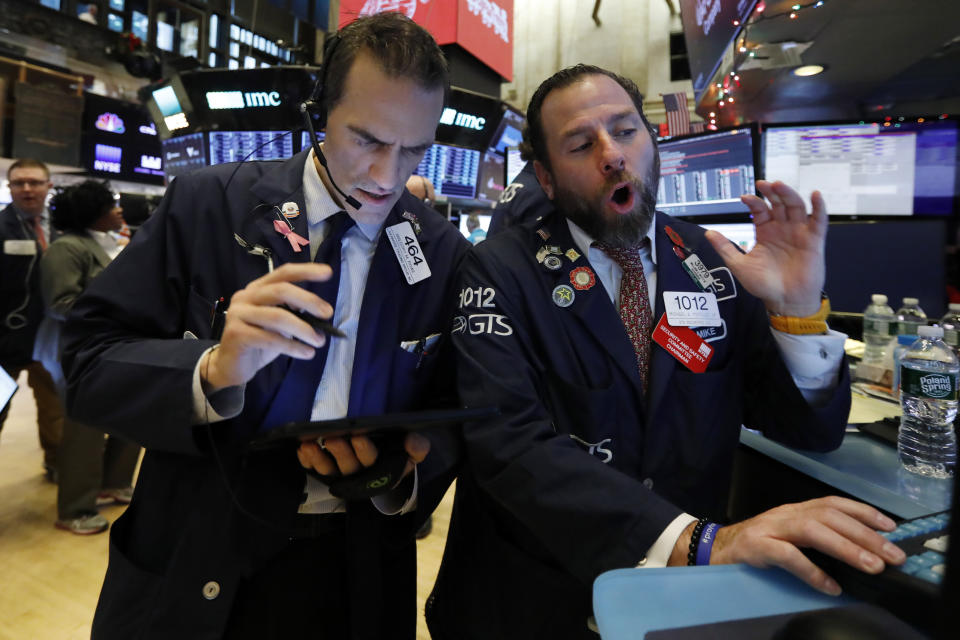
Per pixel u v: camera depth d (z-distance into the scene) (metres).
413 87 0.72
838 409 0.92
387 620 0.92
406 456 0.79
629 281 0.95
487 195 4.05
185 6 8.73
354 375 0.84
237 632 0.82
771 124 2.13
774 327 0.90
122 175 6.86
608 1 9.60
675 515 0.66
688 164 2.31
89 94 6.54
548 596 0.84
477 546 0.96
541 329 0.89
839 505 0.60
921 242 1.84
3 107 6.03
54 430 2.69
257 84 2.95
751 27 2.14
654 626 0.44
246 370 0.68
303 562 0.86
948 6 1.94
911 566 0.49
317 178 0.89
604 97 0.90
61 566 2.01
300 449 0.75
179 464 0.82
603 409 0.86
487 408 0.71
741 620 0.45
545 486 0.72
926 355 1.17
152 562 0.80
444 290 0.95
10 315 2.46
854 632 0.39
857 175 2.07
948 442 1.01
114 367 0.75
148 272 0.83
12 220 2.52
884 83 2.90
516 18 10.21
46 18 7.38
